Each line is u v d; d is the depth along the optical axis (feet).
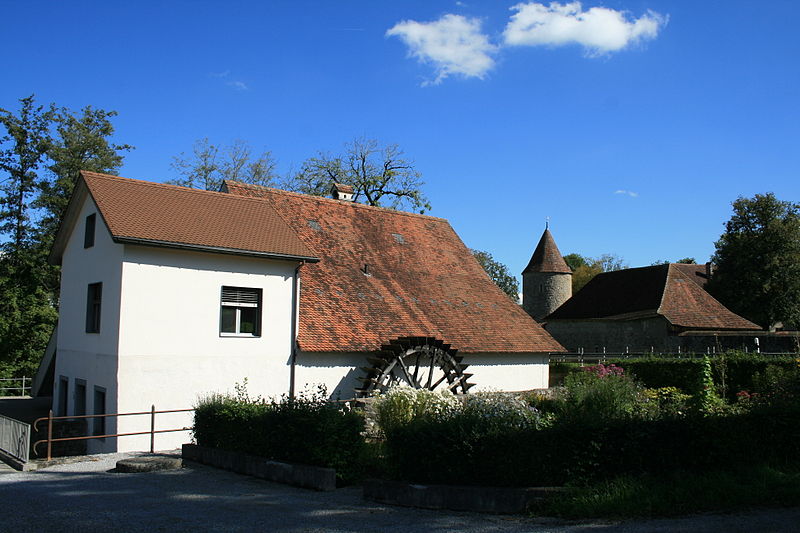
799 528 22.99
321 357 64.39
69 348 65.77
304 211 83.97
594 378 54.85
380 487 30.37
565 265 190.60
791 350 101.76
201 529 24.91
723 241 173.78
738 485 27.58
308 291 69.92
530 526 24.85
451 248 95.81
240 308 60.64
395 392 44.21
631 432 29.43
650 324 129.70
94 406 57.26
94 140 122.52
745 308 166.30
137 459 40.70
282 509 28.66
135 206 58.54
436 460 29.68
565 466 28.76
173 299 55.83
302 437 35.17
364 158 146.51
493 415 31.19
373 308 73.26
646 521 24.50
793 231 162.81
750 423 31.60
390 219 93.25
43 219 118.62
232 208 66.39
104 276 57.62
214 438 42.55
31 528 24.98
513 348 79.71
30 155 115.75
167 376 55.01
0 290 111.04
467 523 25.72
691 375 86.94
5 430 46.65
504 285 250.16
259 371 60.34
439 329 75.97
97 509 28.48
